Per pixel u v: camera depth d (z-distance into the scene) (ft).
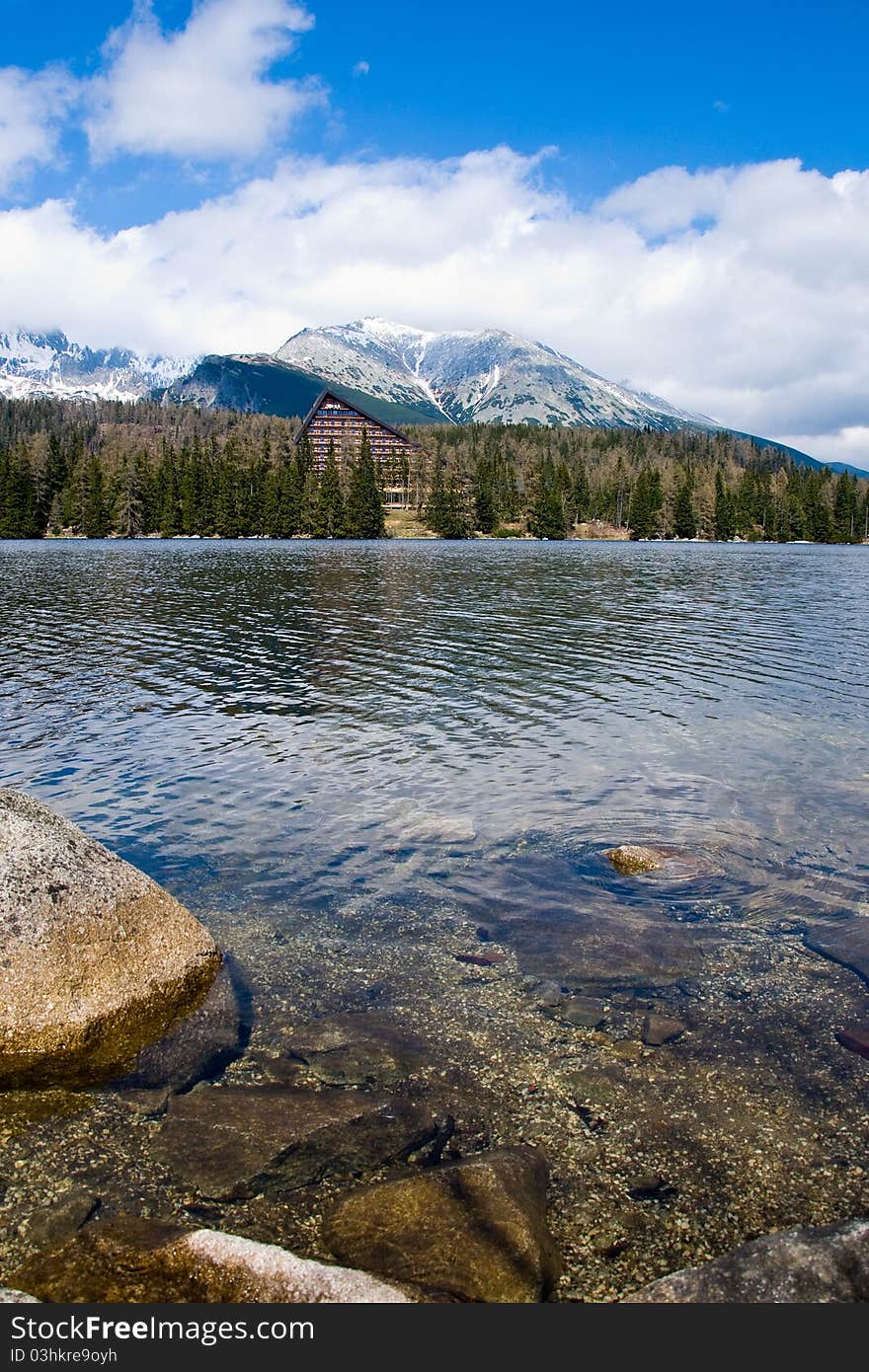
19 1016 22.43
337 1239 16.62
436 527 467.52
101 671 79.41
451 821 40.81
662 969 27.84
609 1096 21.45
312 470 505.66
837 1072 22.47
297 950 28.91
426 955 28.68
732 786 46.52
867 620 123.75
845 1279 15.44
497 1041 23.81
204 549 317.22
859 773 48.93
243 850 37.45
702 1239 17.02
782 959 28.48
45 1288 15.51
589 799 44.32
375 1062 22.72
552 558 287.69
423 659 87.10
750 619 124.67
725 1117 20.63
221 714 63.10
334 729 58.49
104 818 41.06
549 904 32.55
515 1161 18.33
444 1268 15.83
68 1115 20.59
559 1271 16.17
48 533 442.50
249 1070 22.40
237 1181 18.39
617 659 87.71
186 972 25.70
